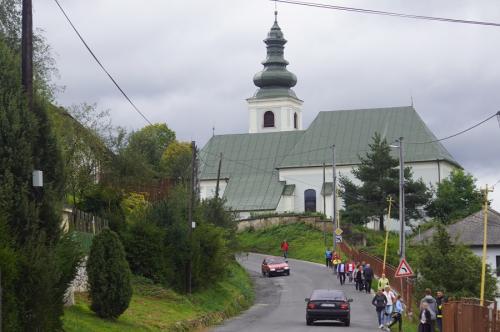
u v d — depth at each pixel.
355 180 119.06
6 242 21.77
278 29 145.50
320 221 105.75
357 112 124.81
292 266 85.56
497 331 24.62
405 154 117.31
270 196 120.75
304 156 122.31
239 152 128.12
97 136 52.75
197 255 48.56
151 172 57.19
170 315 37.81
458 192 105.75
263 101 140.12
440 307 37.34
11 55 24.31
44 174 24.75
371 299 56.28
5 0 43.44
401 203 59.34
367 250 83.12
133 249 44.44
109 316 32.62
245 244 105.19
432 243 54.47
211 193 124.94
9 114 23.52
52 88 45.62
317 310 41.06
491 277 53.91
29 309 22.59
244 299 55.28
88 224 40.72
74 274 24.81
